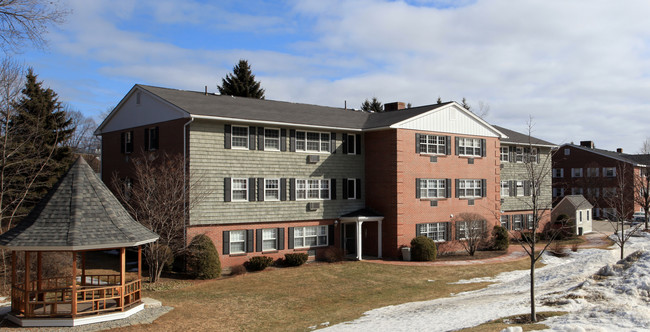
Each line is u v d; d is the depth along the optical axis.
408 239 33.47
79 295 20.75
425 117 34.84
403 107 42.44
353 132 34.44
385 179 33.62
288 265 29.92
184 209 25.83
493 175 39.59
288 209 30.75
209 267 25.91
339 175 33.47
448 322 16.06
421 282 26.44
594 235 50.25
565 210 50.44
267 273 27.88
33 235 16.72
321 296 22.95
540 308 16.44
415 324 16.30
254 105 33.03
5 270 23.78
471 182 37.94
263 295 22.84
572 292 17.80
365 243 34.91
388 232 33.44
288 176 30.80
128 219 18.94
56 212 17.47
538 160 47.31
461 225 36.28
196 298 21.88
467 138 37.91
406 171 33.44
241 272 27.33
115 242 17.33
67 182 18.27
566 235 45.62
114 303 19.48
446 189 36.06
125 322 17.47
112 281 24.14
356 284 25.67
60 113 39.31
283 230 30.52
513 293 21.31
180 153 27.55
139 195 25.84
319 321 18.62
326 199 32.69
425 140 34.88
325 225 32.56
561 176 72.12
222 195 27.95
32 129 30.92
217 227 27.69
